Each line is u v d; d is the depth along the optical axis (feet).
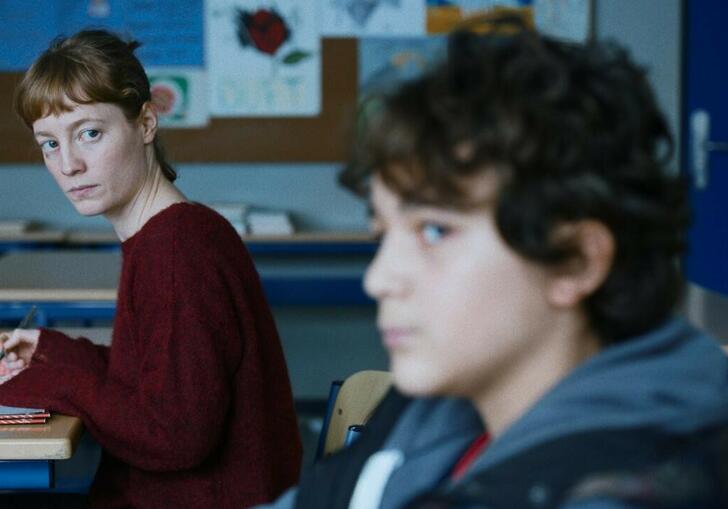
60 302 9.50
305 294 15.03
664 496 1.68
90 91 5.57
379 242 2.01
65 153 5.67
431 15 15.30
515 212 1.79
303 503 2.74
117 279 10.04
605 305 1.91
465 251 1.84
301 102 15.37
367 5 15.24
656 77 15.74
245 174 15.52
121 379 5.58
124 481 5.74
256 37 15.21
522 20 2.09
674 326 2.01
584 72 1.89
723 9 15.08
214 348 5.35
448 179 1.80
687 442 1.78
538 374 1.92
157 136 6.01
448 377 1.89
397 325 1.89
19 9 14.92
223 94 15.30
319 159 15.46
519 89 1.83
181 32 15.15
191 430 5.29
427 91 1.87
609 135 1.85
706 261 15.44
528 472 1.77
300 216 15.62
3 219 15.33
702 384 1.91
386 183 1.88
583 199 1.80
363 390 5.58
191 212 5.54
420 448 2.39
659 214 1.88
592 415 1.83
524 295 1.85
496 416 2.00
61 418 5.54
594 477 1.71
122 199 5.81
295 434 5.97
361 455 2.66
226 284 5.47
